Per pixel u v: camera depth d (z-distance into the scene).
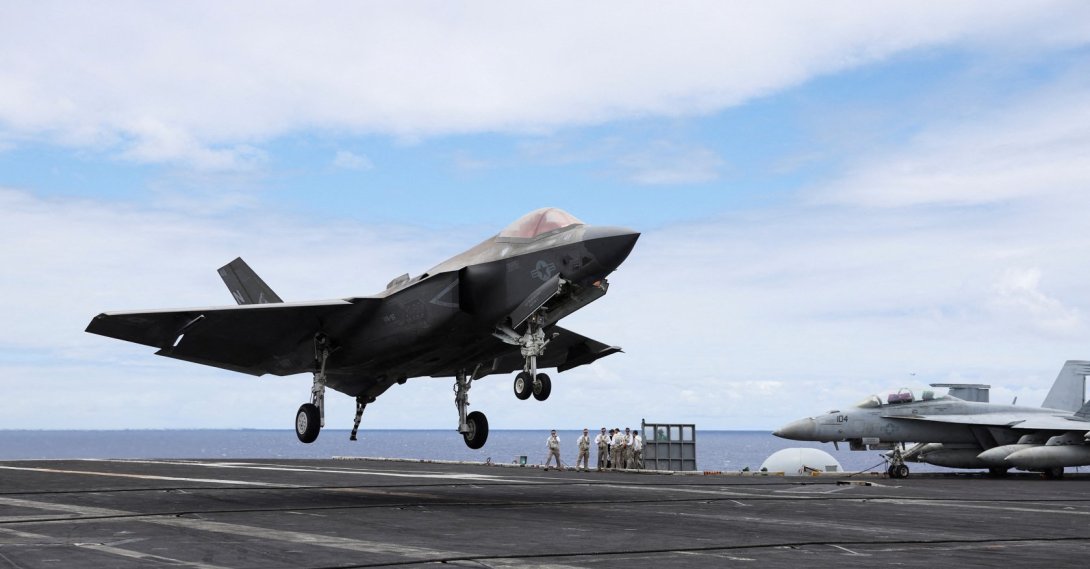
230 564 9.73
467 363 20.16
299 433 19.83
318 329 20.06
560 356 23.42
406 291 18.94
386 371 20.80
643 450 36.66
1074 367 46.31
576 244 16.94
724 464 171.25
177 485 22.08
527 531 13.11
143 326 18.95
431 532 12.83
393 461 42.03
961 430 40.16
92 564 9.69
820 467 40.25
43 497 18.30
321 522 14.00
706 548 11.51
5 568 9.45
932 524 15.29
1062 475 38.47
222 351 20.59
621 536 12.71
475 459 190.00
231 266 27.08
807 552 11.34
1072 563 10.67
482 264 18.28
